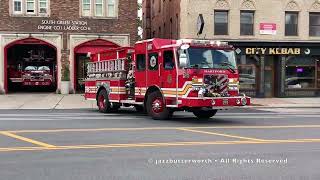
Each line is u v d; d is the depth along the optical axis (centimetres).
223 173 822
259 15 3312
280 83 3347
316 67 3406
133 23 3569
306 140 1245
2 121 1706
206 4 3262
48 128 1481
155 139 1239
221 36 3269
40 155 986
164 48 1789
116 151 1039
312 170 855
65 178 782
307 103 2942
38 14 3466
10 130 1416
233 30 3284
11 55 3772
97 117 1933
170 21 3688
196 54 1720
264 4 3319
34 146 1104
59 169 849
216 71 1738
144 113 2169
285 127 1586
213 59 1747
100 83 2236
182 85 1705
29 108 2442
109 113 2173
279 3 3334
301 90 3388
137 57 1956
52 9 3472
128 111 2288
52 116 1958
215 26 3288
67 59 3497
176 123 1703
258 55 3331
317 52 3375
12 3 3441
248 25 3331
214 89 1731
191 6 3247
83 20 3509
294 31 3378
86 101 2852
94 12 3528
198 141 1206
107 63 2188
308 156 995
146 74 1894
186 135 1331
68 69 3475
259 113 2283
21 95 3319
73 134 1331
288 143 1184
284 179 782
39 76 3756
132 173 820
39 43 3472
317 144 1171
